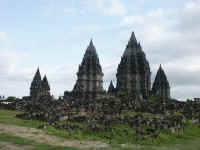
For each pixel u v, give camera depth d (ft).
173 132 186.39
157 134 170.60
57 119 209.36
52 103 286.87
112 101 283.59
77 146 122.31
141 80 351.05
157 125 191.52
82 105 268.00
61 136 144.97
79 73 369.71
